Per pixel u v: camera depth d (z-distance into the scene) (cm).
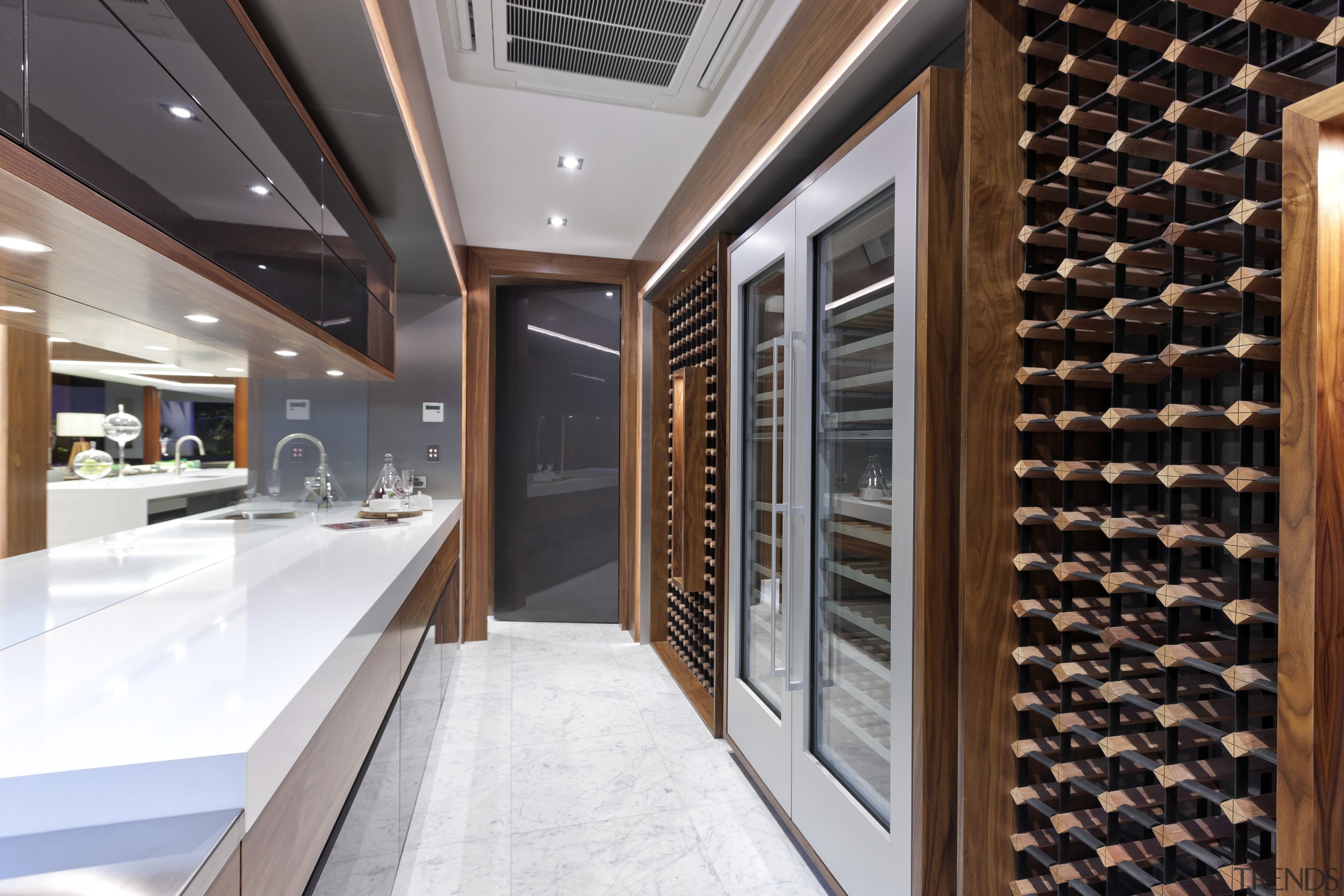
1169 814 103
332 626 127
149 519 163
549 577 466
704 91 222
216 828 71
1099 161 129
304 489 299
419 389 400
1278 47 108
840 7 159
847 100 168
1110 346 137
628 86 219
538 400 469
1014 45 132
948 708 139
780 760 211
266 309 141
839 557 186
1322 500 77
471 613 416
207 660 107
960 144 138
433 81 220
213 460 205
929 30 141
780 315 225
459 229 354
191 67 110
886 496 161
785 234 210
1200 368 108
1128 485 136
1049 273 128
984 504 130
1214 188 101
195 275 110
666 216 330
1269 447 110
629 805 229
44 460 126
